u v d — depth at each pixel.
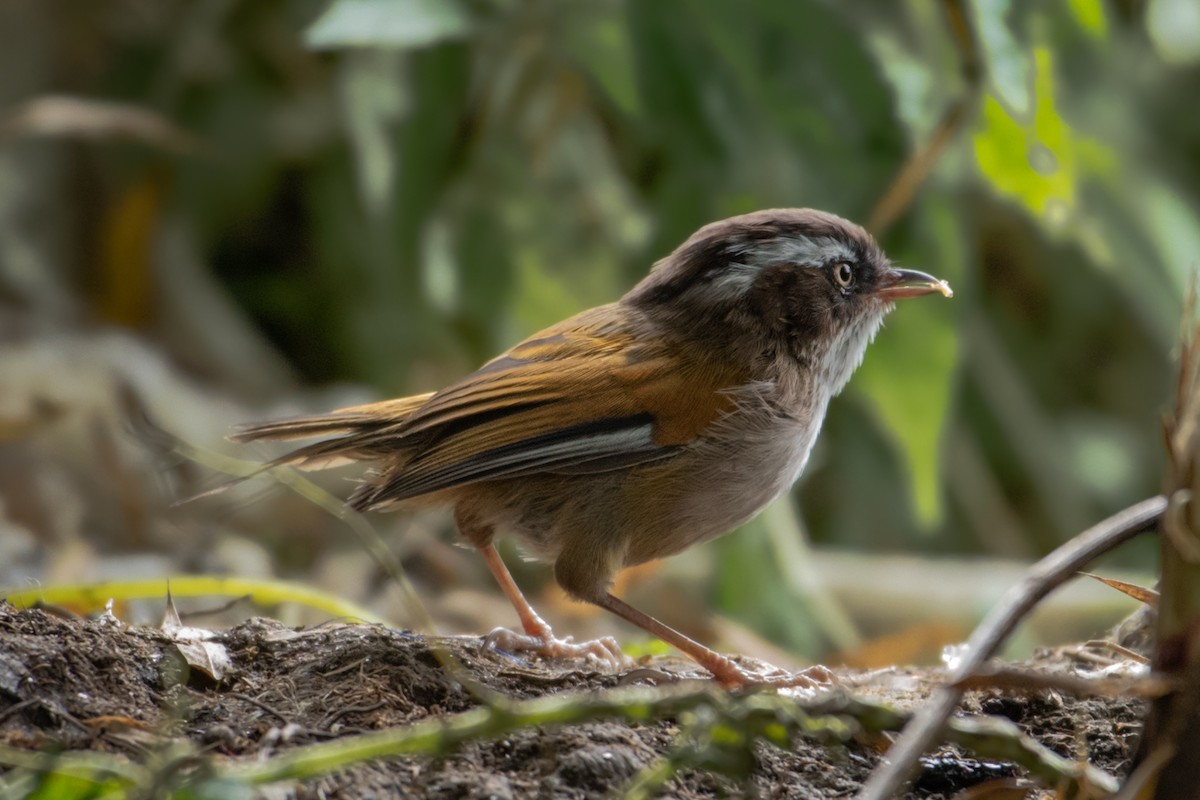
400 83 13.81
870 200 12.19
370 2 11.15
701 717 4.87
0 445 12.42
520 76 12.92
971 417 15.27
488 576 13.48
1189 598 4.86
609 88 12.71
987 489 14.93
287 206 16.53
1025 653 11.25
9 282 15.82
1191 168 15.47
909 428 12.33
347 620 7.45
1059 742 6.44
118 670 6.06
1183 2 15.68
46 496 12.16
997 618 4.97
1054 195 10.35
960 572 13.31
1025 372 16.05
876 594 12.73
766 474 8.73
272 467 8.70
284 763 4.70
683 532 8.64
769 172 12.34
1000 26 9.74
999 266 15.87
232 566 11.67
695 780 5.63
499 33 12.59
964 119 10.45
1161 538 4.97
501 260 13.24
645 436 8.41
